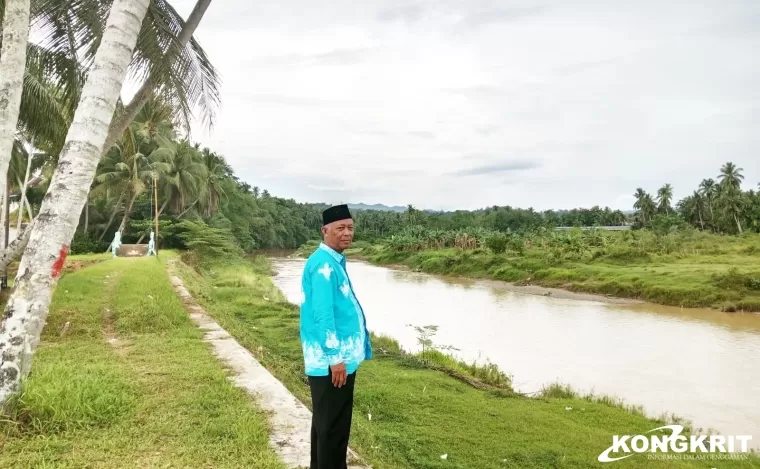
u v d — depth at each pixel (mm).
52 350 6730
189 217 42094
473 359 15195
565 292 35594
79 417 4023
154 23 6539
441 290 36969
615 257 46156
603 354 16594
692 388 12812
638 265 42906
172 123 7695
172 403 4625
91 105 4172
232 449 3662
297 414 4520
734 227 69812
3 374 3904
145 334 8062
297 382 7102
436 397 7852
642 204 90438
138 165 32219
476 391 8828
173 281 16578
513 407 7949
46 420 3896
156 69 6723
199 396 4832
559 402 8914
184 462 3434
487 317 24312
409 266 61000
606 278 36562
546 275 40938
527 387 12289
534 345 17828
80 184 4133
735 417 10617
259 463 3422
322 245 2990
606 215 116562
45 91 9109
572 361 15531
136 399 4684
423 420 6723
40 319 4059
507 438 6305
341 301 2939
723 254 47656
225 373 5824
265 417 4414
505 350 16875
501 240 53094
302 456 3643
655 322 23703
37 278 4016
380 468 4238
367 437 5375
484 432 6449
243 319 14438
